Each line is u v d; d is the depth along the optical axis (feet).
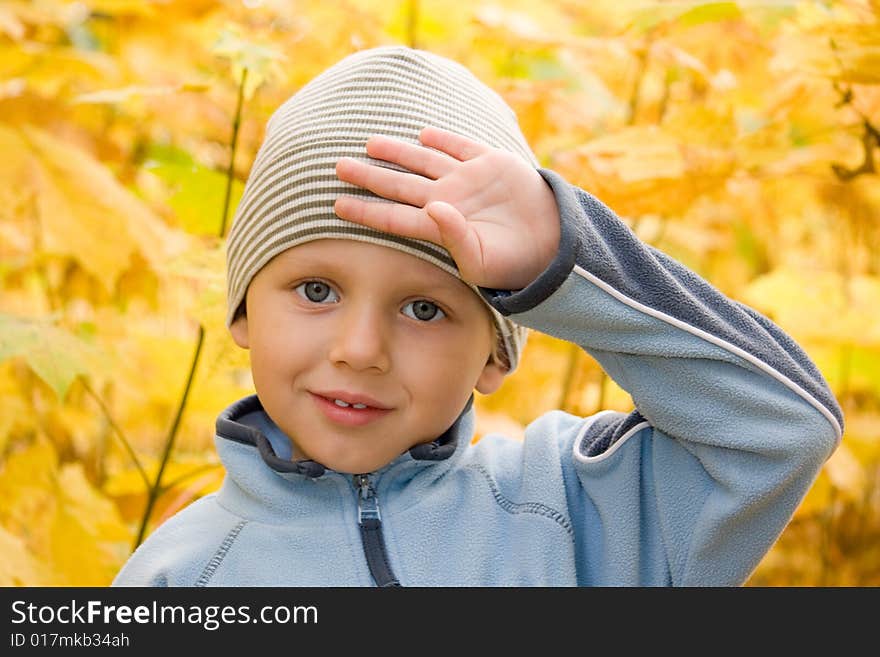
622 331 3.53
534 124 5.88
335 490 3.97
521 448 4.30
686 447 3.76
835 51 5.17
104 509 5.82
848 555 7.63
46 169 5.53
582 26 6.78
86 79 6.19
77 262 6.57
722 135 5.29
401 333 3.66
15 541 5.43
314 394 3.69
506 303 3.43
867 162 5.51
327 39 5.97
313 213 3.65
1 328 5.19
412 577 3.86
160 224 5.72
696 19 5.38
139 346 6.09
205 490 5.98
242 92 5.40
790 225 8.35
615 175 5.19
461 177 3.51
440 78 3.94
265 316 3.76
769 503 3.70
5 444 6.37
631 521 3.89
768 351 3.65
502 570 3.89
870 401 7.93
